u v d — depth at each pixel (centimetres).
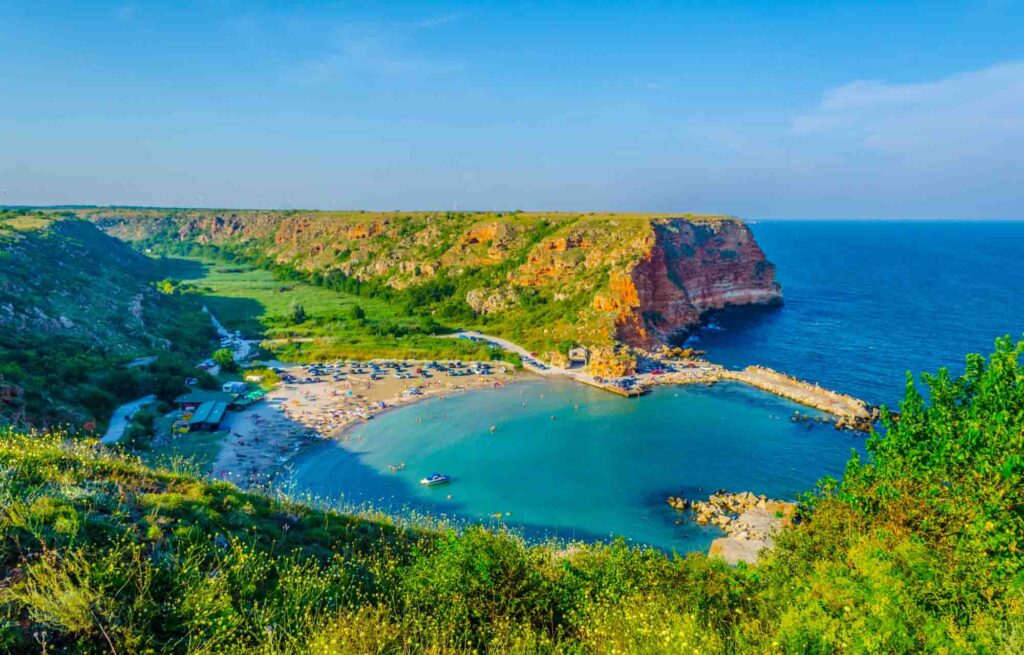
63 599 1422
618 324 13050
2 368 6356
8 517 1752
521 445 8038
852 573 1778
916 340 13575
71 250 14400
